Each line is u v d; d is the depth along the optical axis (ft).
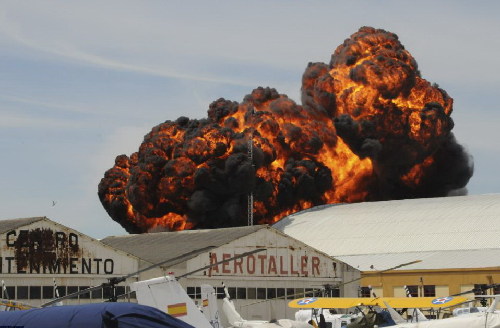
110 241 370.73
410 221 437.17
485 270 329.52
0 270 244.01
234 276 302.86
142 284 140.15
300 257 323.37
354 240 432.25
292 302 216.54
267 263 312.91
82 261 261.85
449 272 336.29
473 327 152.87
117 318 105.81
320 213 499.51
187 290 289.33
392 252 403.95
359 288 342.03
